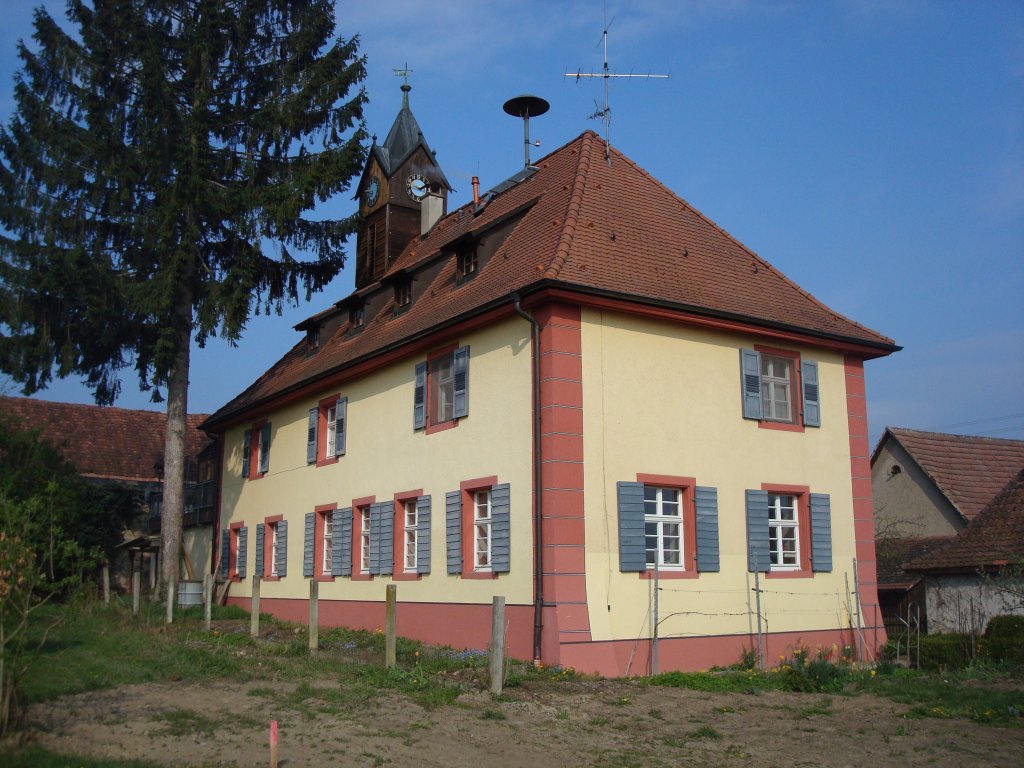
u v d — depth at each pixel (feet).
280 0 84.07
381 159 92.32
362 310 79.61
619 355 51.80
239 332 77.82
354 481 69.67
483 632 52.24
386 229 90.43
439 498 58.18
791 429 58.75
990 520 72.08
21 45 77.97
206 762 27.27
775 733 33.30
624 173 66.13
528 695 39.17
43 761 25.62
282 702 36.70
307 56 84.17
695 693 41.57
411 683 40.01
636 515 50.31
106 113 78.02
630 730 33.63
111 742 29.35
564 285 49.16
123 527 116.26
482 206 77.51
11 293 77.25
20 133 77.87
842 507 60.34
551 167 71.05
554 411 48.83
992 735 32.63
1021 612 65.16
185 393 85.92
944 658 52.95
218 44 80.59
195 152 74.38
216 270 84.33
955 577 70.03
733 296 58.75
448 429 57.88
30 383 80.28
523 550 49.80
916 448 97.96
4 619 30.45
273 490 84.53
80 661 45.37
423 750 29.71
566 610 47.03
